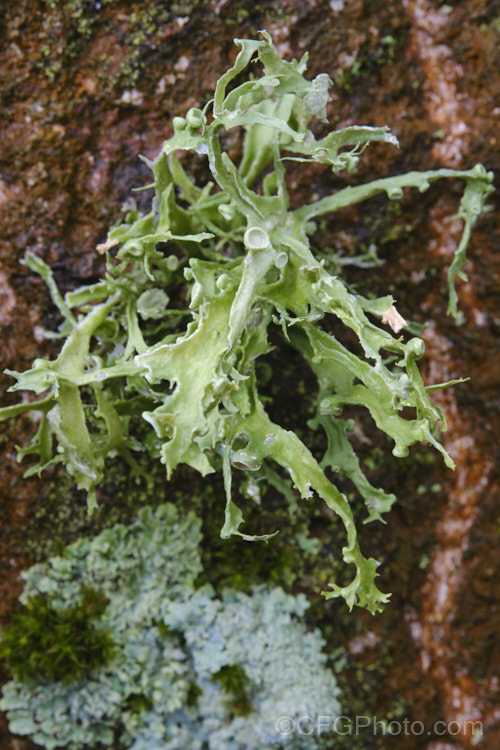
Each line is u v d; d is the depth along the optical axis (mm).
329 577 259
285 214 229
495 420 260
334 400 228
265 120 214
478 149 252
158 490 254
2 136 244
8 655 248
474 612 264
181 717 253
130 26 244
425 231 254
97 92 245
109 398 237
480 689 265
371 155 251
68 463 230
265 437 224
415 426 220
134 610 252
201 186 249
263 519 257
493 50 250
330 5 248
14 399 249
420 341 216
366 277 254
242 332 222
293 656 254
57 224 247
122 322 236
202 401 213
